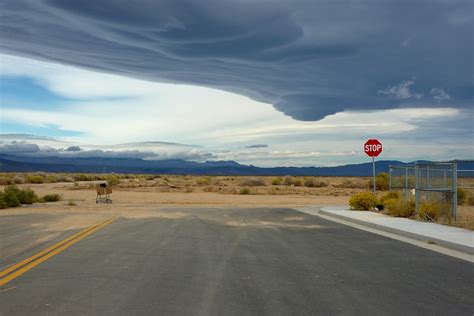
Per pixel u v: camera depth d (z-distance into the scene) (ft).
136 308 24.76
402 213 72.23
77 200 122.31
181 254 40.93
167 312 24.11
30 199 107.96
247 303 25.82
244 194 160.56
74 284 29.99
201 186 219.20
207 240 49.47
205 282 30.66
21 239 50.08
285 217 75.77
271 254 41.16
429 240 48.88
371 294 27.94
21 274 32.91
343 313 24.16
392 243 48.16
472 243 44.50
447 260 38.93
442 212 67.05
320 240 49.96
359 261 38.22
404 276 32.83
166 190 179.42
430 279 31.96
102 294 27.55
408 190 84.94
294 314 23.94
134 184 225.97
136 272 33.55
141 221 68.80
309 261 38.04
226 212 84.64
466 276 32.94
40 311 24.21
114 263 36.83
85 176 289.12
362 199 84.53
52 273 33.22
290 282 30.81
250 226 62.69
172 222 67.41
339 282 30.91
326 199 131.23
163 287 29.25
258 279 31.60
